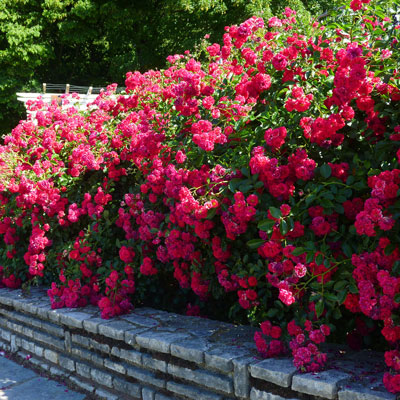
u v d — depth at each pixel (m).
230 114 2.98
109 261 3.86
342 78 2.38
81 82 22.36
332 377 2.27
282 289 2.39
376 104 2.53
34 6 18.50
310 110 2.66
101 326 3.37
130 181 4.23
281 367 2.43
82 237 4.03
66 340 3.71
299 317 2.58
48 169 4.36
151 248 3.79
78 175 4.32
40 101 5.43
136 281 3.88
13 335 4.29
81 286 4.02
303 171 2.50
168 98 3.80
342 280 2.40
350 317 2.88
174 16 18.48
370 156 2.55
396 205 2.18
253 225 2.86
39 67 21.14
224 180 2.86
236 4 15.98
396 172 2.18
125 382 3.20
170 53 19.27
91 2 18.03
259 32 3.27
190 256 3.27
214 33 17.23
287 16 3.47
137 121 4.21
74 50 22.77
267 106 2.95
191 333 3.09
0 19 17.83
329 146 2.62
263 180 2.64
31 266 4.24
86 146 4.29
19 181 4.63
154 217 3.43
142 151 3.46
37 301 4.20
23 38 17.48
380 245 2.21
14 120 20.64
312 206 2.58
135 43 20.27
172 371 2.90
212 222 2.93
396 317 2.16
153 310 3.74
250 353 2.67
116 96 4.79
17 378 3.76
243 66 3.46
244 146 2.96
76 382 3.55
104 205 4.14
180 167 3.21
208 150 2.92
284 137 2.62
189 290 3.91
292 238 2.54
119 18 18.67
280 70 2.84
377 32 2.64
